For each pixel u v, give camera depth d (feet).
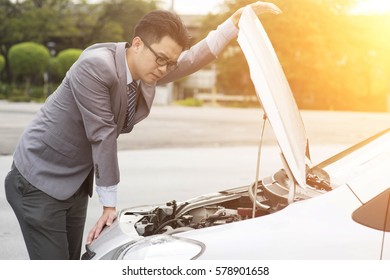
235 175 36.83
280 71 10.88
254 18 10.76
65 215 12.03
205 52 13.43
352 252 8.37
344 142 62.69
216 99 204.13
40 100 145.28
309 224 8.76
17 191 11.82
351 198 8.87
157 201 28.48
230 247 8.78
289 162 9.53
